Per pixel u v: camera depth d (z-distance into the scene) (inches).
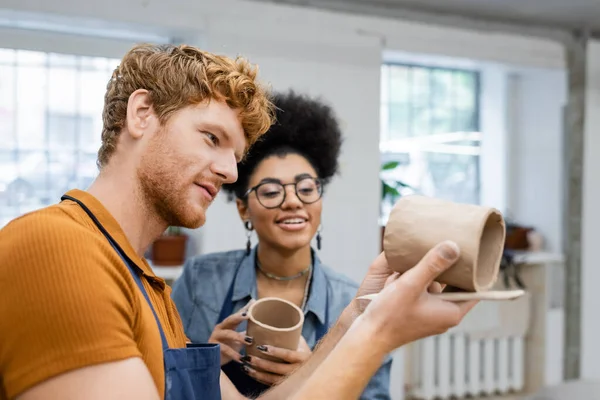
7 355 29.7
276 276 67.4
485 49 155.0
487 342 168.2
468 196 187.5
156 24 121.8
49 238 30.5
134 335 33.8
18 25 121.6
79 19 118.0
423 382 161.8
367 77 140.3
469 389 167.5
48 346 29.0
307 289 66.4
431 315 31.3
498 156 183.9
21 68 126.7
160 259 126.7
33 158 129.2
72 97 131.1
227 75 37.5
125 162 37.3
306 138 66.9
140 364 30.7
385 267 44.4
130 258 36.4
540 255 166.6
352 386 31.1
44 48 123.6
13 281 29.8
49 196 130.9
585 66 164.7
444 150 183.0
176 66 36.9
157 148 36.6
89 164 133.4
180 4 123.2
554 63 164.2
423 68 178.2
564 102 169.5
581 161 166.1
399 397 151.8
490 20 153.3
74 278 29.8
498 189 184.5
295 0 132.6
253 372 56.2
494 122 184.5
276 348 54.6
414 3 141.7
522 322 169.2
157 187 36.9
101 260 31.4
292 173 64.9
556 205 173.0
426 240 32.3
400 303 31.3
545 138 175.6
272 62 131.2
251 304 57.2
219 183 38.2
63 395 28.7
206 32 125.9
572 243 167.0
